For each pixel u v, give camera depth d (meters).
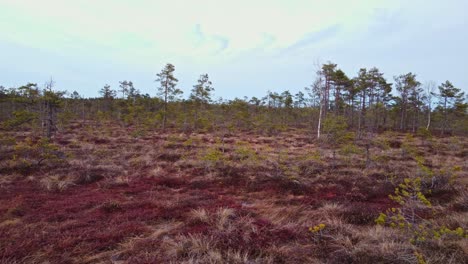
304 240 4.45
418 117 36.69
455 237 3.90
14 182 7.71
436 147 17.11
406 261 3.43
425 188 7.32
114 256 3.95
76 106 33.19
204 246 4.06
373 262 3.48
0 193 6.66
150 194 7.11
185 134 22.45
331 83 27.50
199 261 3.65
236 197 7.14
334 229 4.70
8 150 10.91
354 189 7.74
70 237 4.36
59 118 21.02
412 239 3.64
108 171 9.23
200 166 10.35
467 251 3.52
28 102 15.64
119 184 7.92
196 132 24.06
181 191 7.61
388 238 4.09
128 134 21.22
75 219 5.23
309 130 27.02
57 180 7.82
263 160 11.17
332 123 12.52
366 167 10.45
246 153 10.63
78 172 8.67
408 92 32.38
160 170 9.70
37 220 5.08
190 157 12.04
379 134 24.98
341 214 5.64
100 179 8.52
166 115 25.89
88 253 3.99
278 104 37.22
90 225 4.95
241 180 8.66
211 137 21.16
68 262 3.76
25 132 18.17
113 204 5.95
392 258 3.50
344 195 7.20
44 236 4.38
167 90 26.72
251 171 9.61
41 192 6.92
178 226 5.03
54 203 6.07
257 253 4.02
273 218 5.55
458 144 17.91
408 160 12.67
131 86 39.31
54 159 9.73
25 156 9.94
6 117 23.16
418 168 9.69
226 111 29.70
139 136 19.64
